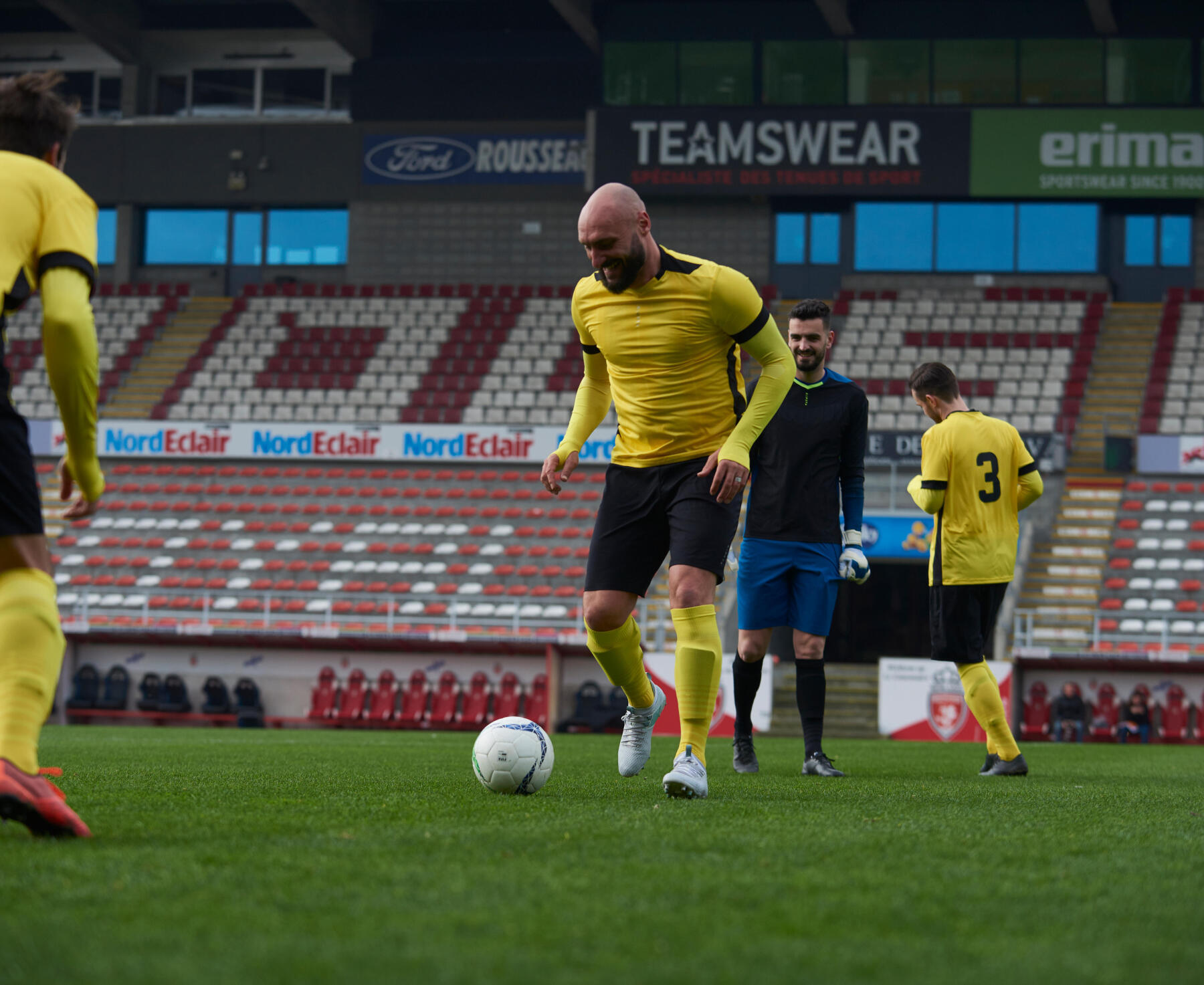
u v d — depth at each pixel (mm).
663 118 39438
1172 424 34906
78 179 43625
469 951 2582
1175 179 37562
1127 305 38750
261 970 2400
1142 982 2455
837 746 17297
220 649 27859
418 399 38812
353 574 33000
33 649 3949
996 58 39219
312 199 43031
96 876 3346
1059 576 31141
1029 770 10570
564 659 27016
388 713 27281
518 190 42375
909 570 37125
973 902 3242
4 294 3908
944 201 39844
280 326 41500
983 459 9070
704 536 6145
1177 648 28797
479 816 5020
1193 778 9477
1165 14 38625
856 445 9570
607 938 2727
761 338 6184
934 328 38594
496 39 43000
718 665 6172
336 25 40531
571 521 34188
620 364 6281
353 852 3852
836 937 2803
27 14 44906
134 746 13820
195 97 44688
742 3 40188
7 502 3895
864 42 39656
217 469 36500
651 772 8719
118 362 40594
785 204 40500
